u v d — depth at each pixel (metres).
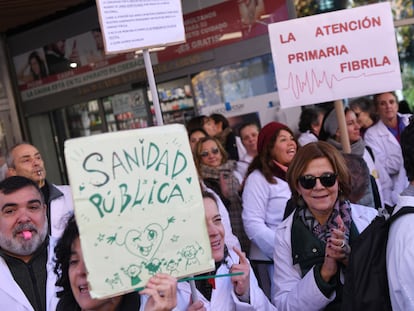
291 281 3.32
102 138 2.24
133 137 2.28
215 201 3.04
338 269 3.13
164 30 3.03
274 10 7.62
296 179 3.26
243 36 7.84
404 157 2.66
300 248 3.29
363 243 2.69
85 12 9.08
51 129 10.07
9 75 10.00
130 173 2.26
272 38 4.37
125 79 8.95
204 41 8.14
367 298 2.64
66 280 2.59
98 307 2.44
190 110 8.43
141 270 2.22
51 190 4.82
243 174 6.35
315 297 3.11
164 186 2.29
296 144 4.60
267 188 4.55
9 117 9.95
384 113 6.69
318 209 3.21
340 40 4.36
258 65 7.81
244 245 5.06
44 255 3.27
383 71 4.36
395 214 2.59
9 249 3.17
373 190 4.32
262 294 3.12
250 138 6.37
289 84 4.37
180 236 2.29
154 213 2.26
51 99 9.78
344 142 4.42
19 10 8.42
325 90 4.37
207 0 8.04
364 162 4.10
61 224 2.85
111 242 2.20
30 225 3.17
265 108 7.82
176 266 2.27
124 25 2.95
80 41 9.26
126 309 2.48
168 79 8.52
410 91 8.15
